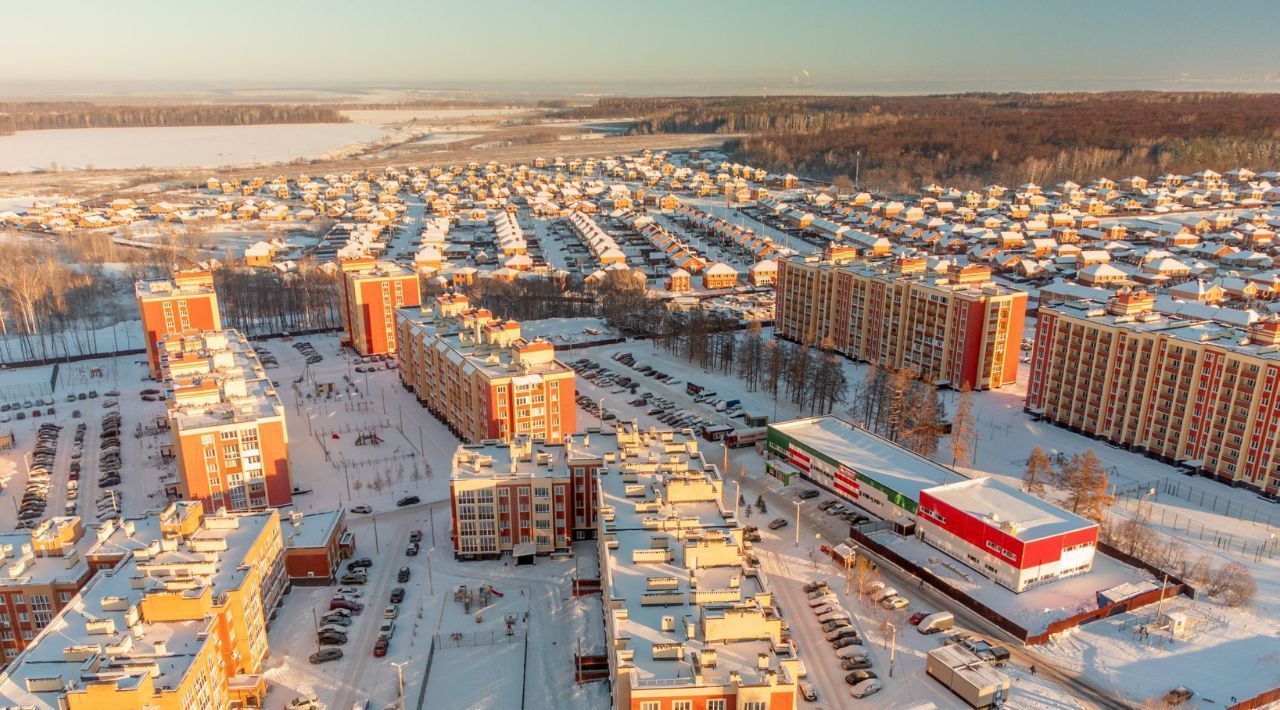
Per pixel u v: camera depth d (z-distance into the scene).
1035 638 134.62
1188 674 127.44
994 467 198.50
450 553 165.88
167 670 107.62
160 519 140.50
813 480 195.25
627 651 105.81
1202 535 166.62
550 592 151.88
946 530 160.38
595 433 178.38
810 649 135.62
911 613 145.25
